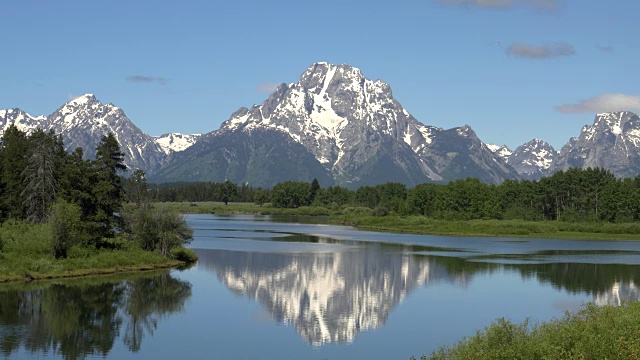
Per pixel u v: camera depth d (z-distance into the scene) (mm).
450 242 163500
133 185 139375
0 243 92125
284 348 55688
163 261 104688
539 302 76250
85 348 54844
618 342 32625
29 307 70000
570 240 177625
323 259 117938
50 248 95750
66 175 104812
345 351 55062
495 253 133375
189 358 52406
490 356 35031
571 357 32062
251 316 68000
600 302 75562
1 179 126250
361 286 87875
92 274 92188
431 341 58375
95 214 104125
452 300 77688
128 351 54188
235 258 117625
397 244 154500
